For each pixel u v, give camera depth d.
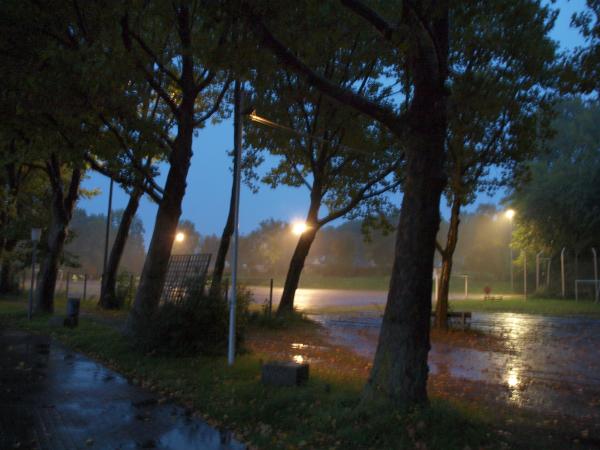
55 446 5.86
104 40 11.27
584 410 8.23
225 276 20.41
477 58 15.51
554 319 27.20
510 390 9.73
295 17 8.56
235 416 7.14
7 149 14.56
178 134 13.92
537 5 10.16
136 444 6.04
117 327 16.89
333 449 5.86
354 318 25.89
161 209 13.70
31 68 10.70
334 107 19.16
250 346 14.30
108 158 12.32
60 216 22.09
